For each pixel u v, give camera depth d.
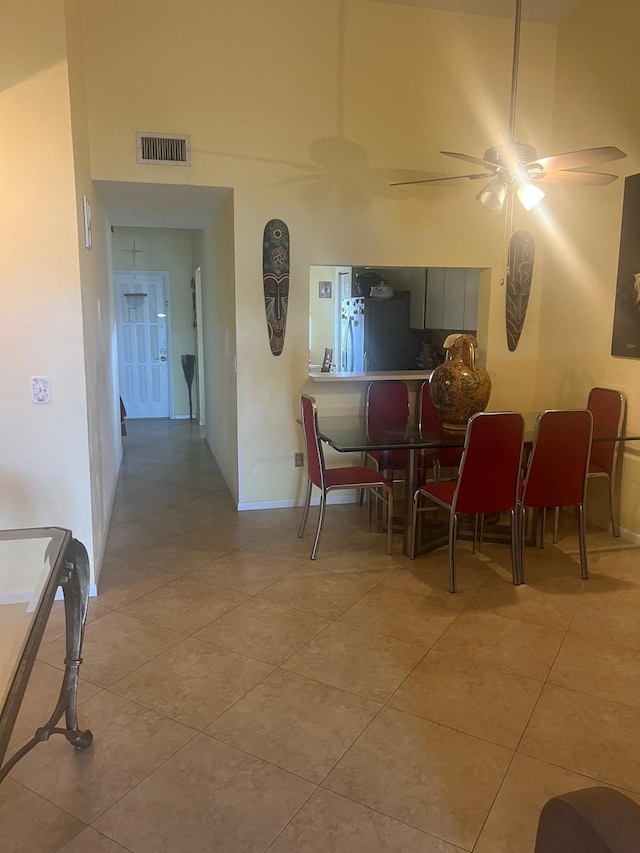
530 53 4.40
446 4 4.14
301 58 4.01
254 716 2.21
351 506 4.66
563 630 2.83
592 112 4.12
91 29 3.65
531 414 4.14
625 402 3.96
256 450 4.45
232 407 4.62
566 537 4.04
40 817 1.77
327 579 3.36
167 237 8.00
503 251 4.58
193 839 1.69
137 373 8.27
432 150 4.31
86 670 2.49
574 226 4.36
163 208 4.80
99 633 2.78
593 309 4.22
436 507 3.93
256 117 4.00
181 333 8.20
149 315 8.17
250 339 4.29
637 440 3.82
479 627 2.85
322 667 2.52
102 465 3.87
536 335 4.80
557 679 2.45
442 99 4.28
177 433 7.35
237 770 1.95
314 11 3.98
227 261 4.47
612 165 4.00
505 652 2.64
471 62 4.29
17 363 2.94
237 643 2.70
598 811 1.03
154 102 3.80
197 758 2.00
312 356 7.55
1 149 2.78
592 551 3.79
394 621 2.90
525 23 4.36
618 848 0.96
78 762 1.98
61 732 1.95
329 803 1.82
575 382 4.42
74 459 3.05
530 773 1.94
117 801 1.82
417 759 2.00
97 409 3.60
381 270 6.83
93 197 3.84
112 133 3.75
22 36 2.73
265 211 4.12
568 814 1.06
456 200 4.42
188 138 3.89
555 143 4.50
